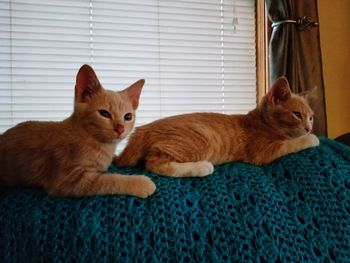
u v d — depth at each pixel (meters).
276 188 0.76
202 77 1.85
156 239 0.62
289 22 1.60
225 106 1.90
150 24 1.74
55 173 0.71
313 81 1.61
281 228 0.69
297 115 1.01
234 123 1.04
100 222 0.63
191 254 0.62
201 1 1.81
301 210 0.72
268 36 1.83
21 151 0.73
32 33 1.59
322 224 0.71
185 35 1.80
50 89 1.63
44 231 0.63
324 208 0.73
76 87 0.77
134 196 0.68
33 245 0.62
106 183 0.68
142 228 0.63
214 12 1.84
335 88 1.91
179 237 0.63
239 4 1.88
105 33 1.68
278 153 0.90
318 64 1.63
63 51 1.63
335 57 1.90
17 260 0.63
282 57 1.60
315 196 0.74
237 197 0.72
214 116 1.05
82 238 0.61
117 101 0.78
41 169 0.72
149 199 0.68
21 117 1.60
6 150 0.74
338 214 0.73
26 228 0.64
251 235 0.66
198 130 0.92
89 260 0.60
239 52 1.90
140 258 0.60
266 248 0.65
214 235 0.65
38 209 0.65
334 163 0.80
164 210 0.65
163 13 1.76
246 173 0.79
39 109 1.62
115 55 1.70
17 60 1.58
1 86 1.57
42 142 0.73
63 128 0.76
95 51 1.67
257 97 1.92
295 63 1.60
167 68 1.79
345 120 1.93
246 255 0.64
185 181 0.75
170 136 0.89
